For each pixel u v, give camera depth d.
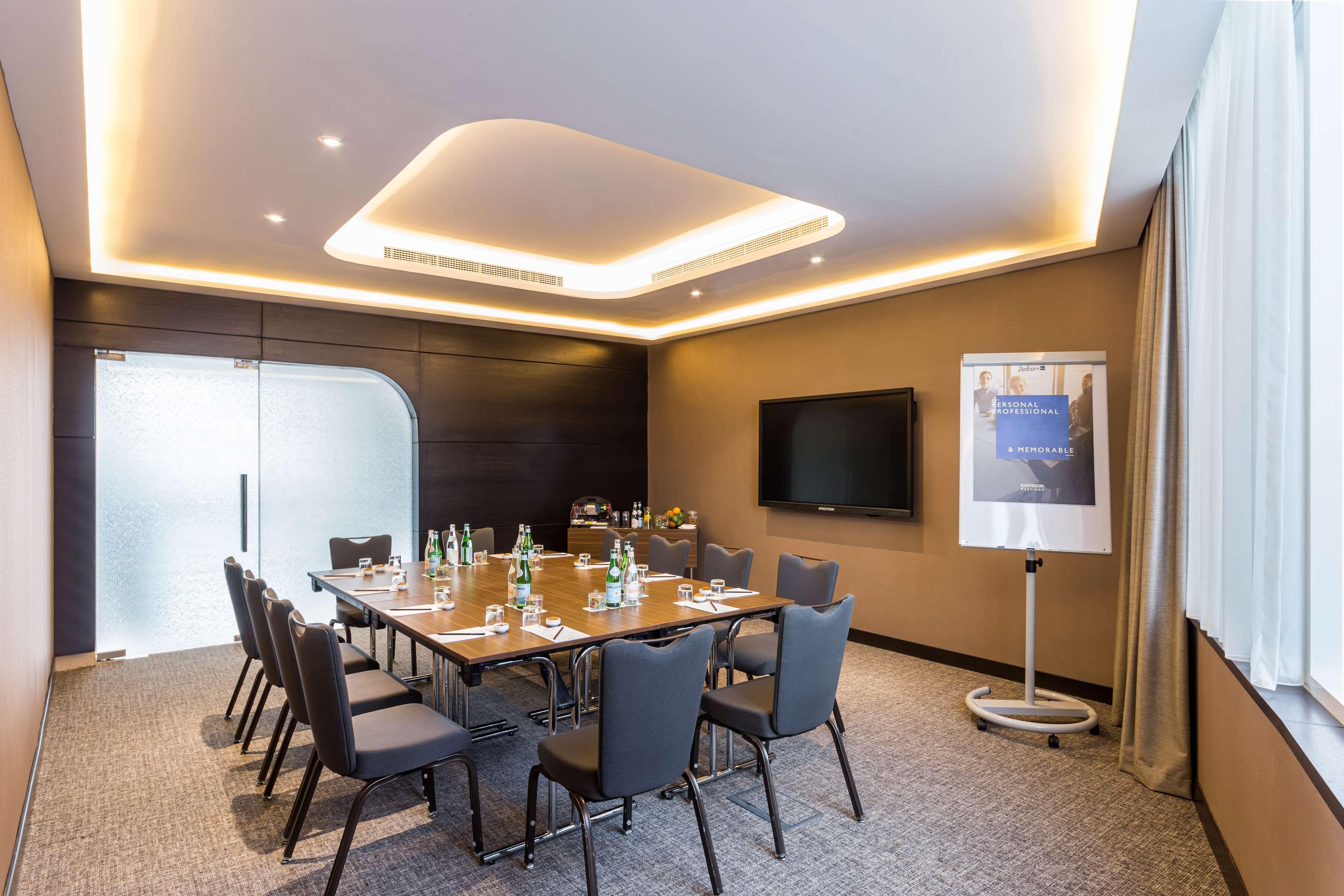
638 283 6.36
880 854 2.78
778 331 6.74
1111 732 4.05
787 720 2.80
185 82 2.64
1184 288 3.29
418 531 6.70
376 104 2.81
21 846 2.73
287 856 2.71
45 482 4.35
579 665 3.37
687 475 7.76
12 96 2.50
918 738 3.95
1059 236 4.53
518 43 2.39
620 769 2.27
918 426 5.60
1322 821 1.65
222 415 5.89
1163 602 3.39
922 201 3.92
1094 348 4.62
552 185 4.34
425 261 5.55
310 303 6.00
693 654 2.36
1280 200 2.04
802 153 3.29
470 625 3.20
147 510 5.57
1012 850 2.80
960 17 2.27
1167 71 2.39
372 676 3.43
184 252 4.83
